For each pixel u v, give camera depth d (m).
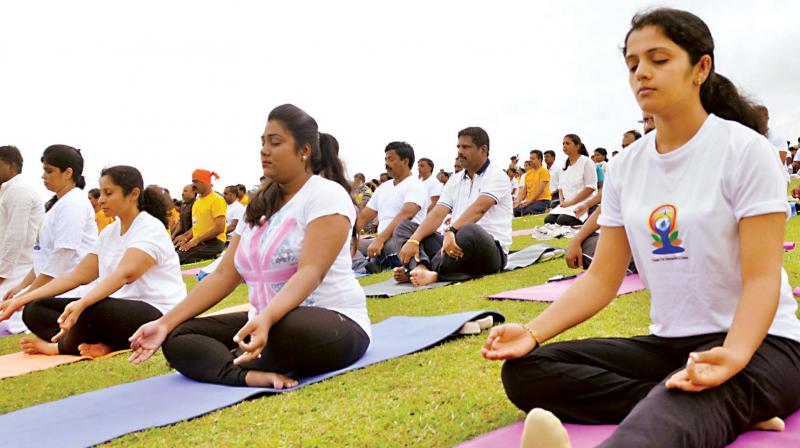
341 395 2.86
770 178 1.98
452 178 6.88
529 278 6.02
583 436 2.12
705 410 1.79
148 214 4.49
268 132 3.31
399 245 7.64
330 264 3.25
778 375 1.97
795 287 4.60
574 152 9.84
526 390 2.28
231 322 3.48
